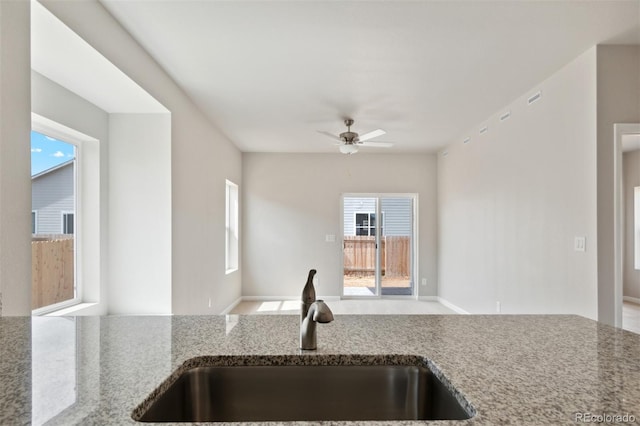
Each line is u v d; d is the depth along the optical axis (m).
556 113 3.10
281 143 5.70
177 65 2.95
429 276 6.41
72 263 2.98
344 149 4.45
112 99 2.88
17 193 1.44
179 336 1.10
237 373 0.95
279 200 6.40
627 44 2.63
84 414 0.61
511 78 3.21
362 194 6.44
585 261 2.77
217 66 2.97
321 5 2.16
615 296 2.64
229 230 6.05
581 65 2.79
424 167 6.46
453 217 5.61
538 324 1.27
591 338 1.10
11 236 1.42
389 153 6.45
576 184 2.86
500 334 1.15
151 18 2.28
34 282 2.61
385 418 0.95
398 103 3.86
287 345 1.03
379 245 6.50
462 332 1.17
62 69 2.35
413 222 6.55
